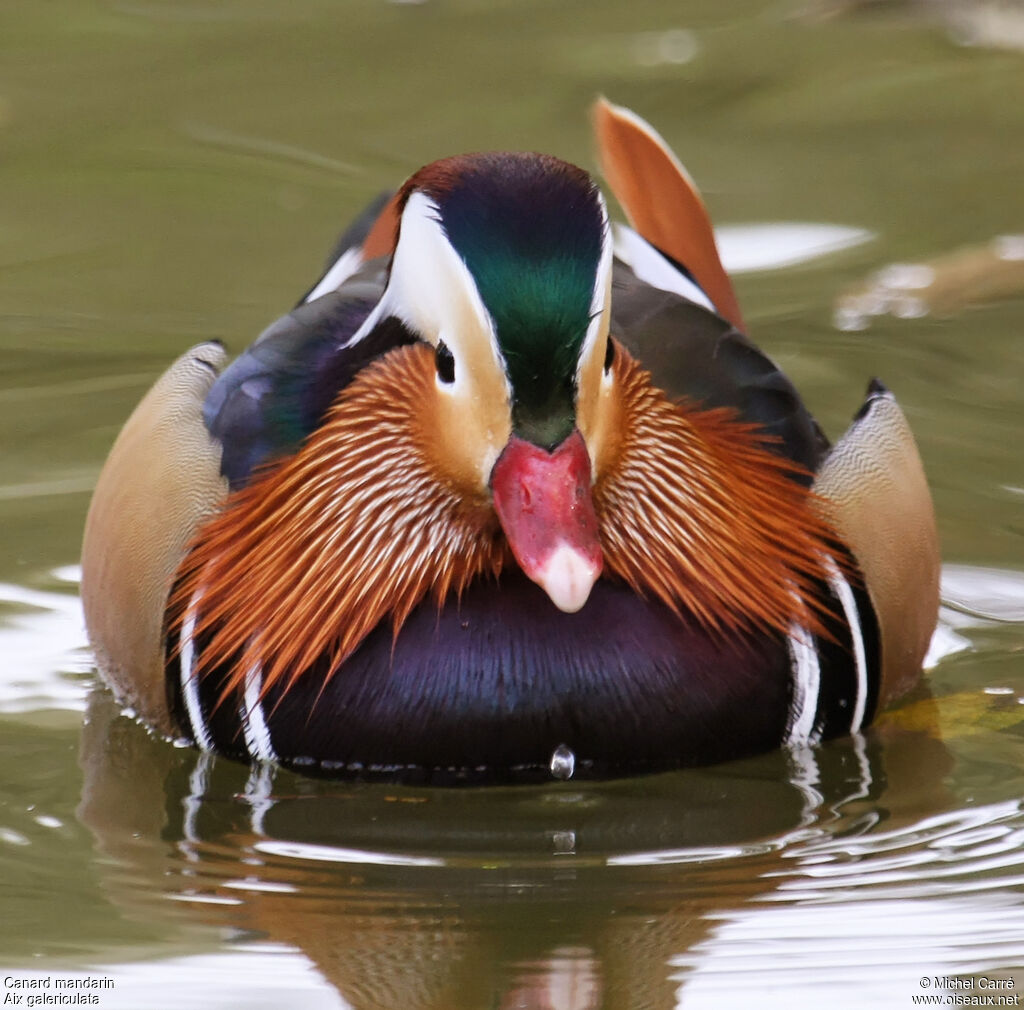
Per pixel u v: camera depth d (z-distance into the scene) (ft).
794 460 34.22
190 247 54.49
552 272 27.45
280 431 32.68
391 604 31.24
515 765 31.48
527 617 31.24
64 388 47.39
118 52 67.62
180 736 33.71
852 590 33.73
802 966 26.73
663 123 61.93
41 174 58.65
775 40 68.74
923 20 69.72
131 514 34.27
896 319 49.83
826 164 59.16
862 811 31.32
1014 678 36.17
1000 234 54.03
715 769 32.58
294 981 26.45
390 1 72.90
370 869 29.48
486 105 62.95
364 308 33.53
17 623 38.04
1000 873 29.19
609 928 27.76
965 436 44.42
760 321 49.60
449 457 29.68
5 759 33.14
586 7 72.23
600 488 30.96
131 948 27.22
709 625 32.32
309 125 61.72
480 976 26.58
